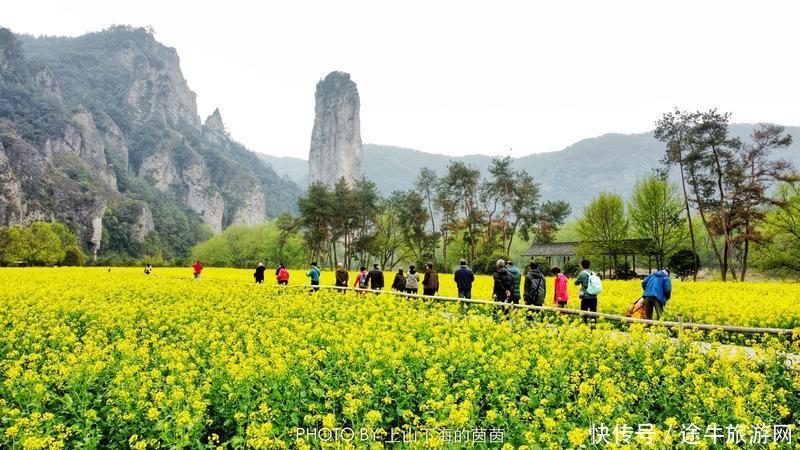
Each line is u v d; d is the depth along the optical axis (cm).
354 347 1070
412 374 981
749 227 4972
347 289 2373
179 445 680
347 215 7781
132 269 5875
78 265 9438
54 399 834
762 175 4912
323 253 9206
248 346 1130
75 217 14600
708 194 5094
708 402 797
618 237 6016
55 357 1045
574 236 10344
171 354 1088
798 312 1684
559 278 1736
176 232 19075
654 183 5691
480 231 7588
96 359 1001
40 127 17612
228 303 1970
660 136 5319
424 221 7825
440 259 9531
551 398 862
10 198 12500
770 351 1041
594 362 1058
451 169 7588
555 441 701
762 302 1975
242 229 12875
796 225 4888
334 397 866
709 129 5016
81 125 19225
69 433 716
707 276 7881
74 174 16675
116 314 1573
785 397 928
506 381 899
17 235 9181
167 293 2266
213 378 901
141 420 779
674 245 5750
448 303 1841
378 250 8269
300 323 1498
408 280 2214
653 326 1230
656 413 886
